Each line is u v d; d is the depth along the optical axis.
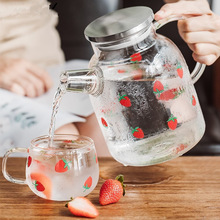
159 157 0.84
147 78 0.80
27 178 0.81
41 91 1.61
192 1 1.02
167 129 0.81
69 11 1.96
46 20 1.87
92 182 0.81
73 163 0.78
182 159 1.04
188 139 0.84
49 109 1.29
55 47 1.92
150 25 0.81
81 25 1.98
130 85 0.80
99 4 1.97
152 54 0.82
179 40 2.02
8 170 0.97
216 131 1.73
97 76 0.80
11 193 0.84
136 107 0.80
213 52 0.99
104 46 0.79
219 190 0.85
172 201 0.80
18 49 1.82
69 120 1.22
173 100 0.82
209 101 2.09
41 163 0.78
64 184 0.78
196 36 0.98
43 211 0.76
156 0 2.03
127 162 0.86
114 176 0.94
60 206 0.78
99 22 0.82
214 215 0.74
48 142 0.85
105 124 0.84
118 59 0.81
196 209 0.76
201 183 0.89
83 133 1.40
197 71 0.97
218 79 2.10
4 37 1.78
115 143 0.84
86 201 0.74
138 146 0.82
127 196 0.82
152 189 0.86
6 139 1.21
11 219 0.73
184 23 0.99
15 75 1.64
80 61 1.88
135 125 0.81
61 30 1.98
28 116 1.25
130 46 0.80
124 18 0.81
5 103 1.30
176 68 0.83
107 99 0.82
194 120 0.85
